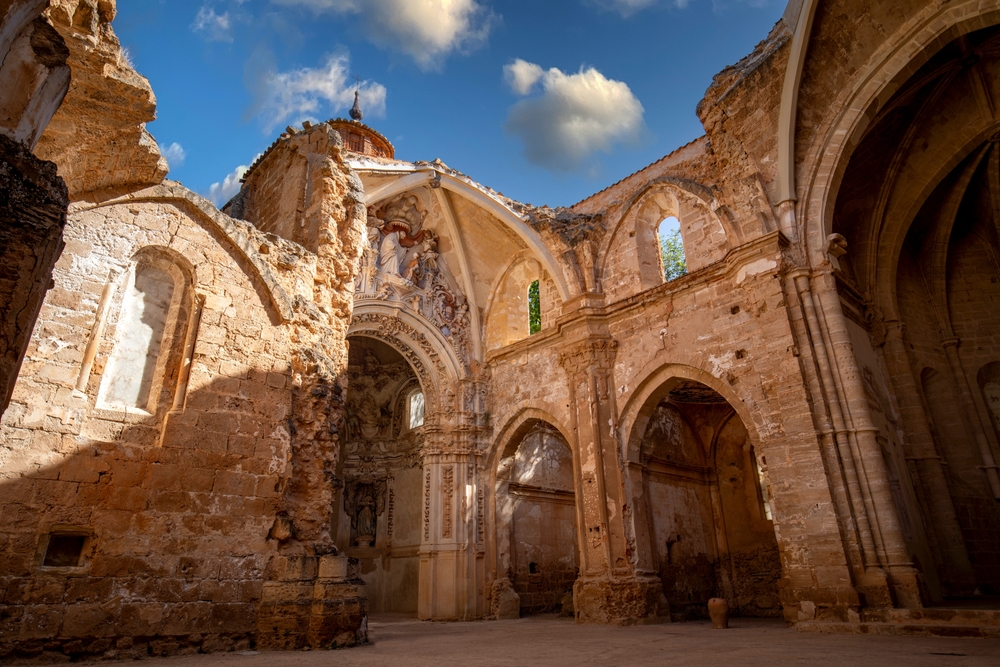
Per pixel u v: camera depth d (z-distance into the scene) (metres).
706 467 22.97
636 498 17.47
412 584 24.53
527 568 21.72
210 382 10.28
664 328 17.66
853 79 14.85
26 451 8.27
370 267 21.55
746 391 15.11
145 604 8.66
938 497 16.14
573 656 8.98
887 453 14.37
